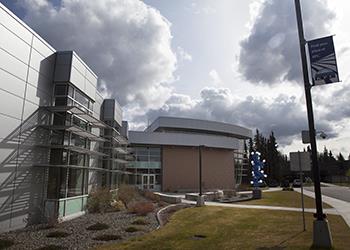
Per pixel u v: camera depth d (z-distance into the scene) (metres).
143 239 10.32
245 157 65.56
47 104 14.90
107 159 25.22
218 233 11.42
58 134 15.58
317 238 9.02
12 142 12.13
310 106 9.88
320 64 9.55
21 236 10.92
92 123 20.08
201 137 46.94
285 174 86.06
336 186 63.66
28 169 13.16
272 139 81.19
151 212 17.66
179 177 45.06
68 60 15.74
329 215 16.38
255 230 12.03
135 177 42.28
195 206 21.17
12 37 12.13
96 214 16.86
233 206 21.44
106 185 23.53
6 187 11.75
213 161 48.78
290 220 14.64
